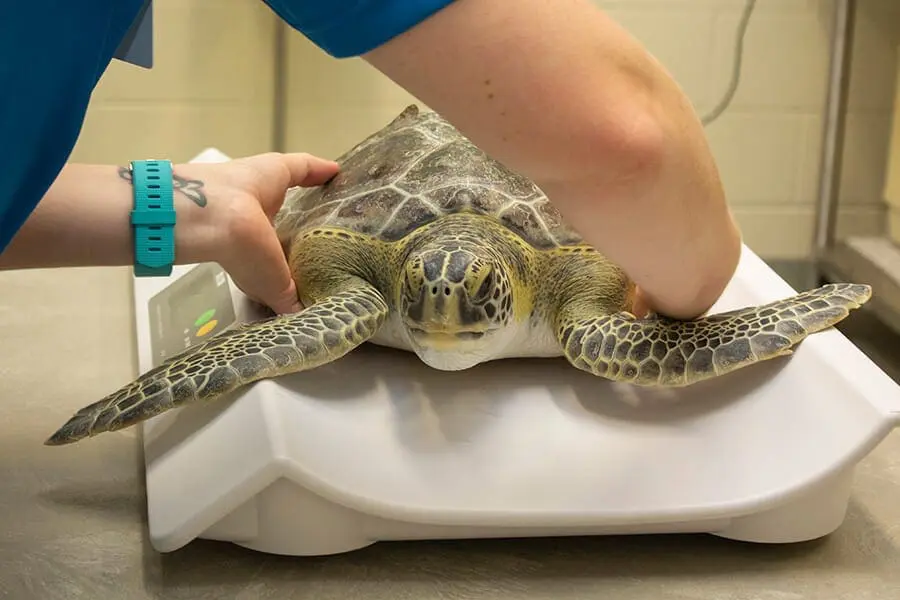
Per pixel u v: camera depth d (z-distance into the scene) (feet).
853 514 2.18
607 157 1.38
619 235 1.59
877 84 4.86
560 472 1.96
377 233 2.38
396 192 2.45
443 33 1.26
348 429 1.99
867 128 4.90
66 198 2.22
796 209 5.43
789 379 2.06
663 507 1.90
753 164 5.37
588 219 1.54
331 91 5.30
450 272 2.00
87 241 2.24
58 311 3.23
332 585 1.90
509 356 2.33
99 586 1.86
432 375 2.23
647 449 2.01
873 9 4.80
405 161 2.57
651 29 5.11
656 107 1.42
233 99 5.30
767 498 1.90
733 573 1.96
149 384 2.00
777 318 2.10
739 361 2.01
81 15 1.38
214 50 5.17
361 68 5.26
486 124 1.35
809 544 2.06
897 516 2.17
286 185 2.62
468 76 1.30
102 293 3.40
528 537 2.05
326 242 2.41
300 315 2.18
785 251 5.48
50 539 2.00
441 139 2.64
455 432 2.03
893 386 1.97
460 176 2.44
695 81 5.22
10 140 1.42
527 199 2.42
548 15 1.29
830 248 4.91
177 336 2.61
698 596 1.88
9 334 3.03
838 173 5.02
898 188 4.61
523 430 2.06
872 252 4.55
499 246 2.20
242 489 1.82
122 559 1.94
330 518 1.92
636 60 1.38
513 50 1.28
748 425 2.03
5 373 2.76
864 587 1.92
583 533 1.97
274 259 2.38
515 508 1.89
